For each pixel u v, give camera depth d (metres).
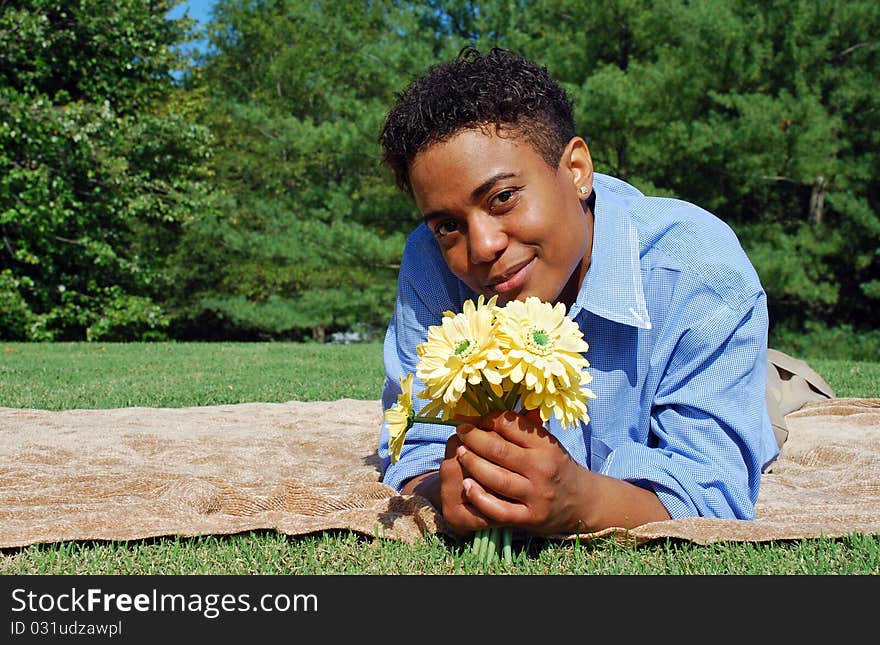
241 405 4.41
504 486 1.62
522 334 1.53
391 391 2.36
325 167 19.75
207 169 18.20
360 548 1.80
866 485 2.46
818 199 13.66
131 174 15.10
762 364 2.05
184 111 18.78
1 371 6.75
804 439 3.31
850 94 12.36
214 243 18.34
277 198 19.39
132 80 15.27
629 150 12.94
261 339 21.86
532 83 1.73
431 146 1.66
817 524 1.89
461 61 1.78
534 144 1.69
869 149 13.23
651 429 2.13
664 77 12.27
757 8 12.50
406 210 15.20
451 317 1.66
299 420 3.83
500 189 1.65
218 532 1.84
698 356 2.00
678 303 2.02
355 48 14.41
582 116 12.32
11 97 13.30
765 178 13.09
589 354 2.07
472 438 1.61
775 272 12.42
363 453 3.17
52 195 13.86
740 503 1.96
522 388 1.60
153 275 15.62
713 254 2.03
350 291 16.23
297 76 20.39
